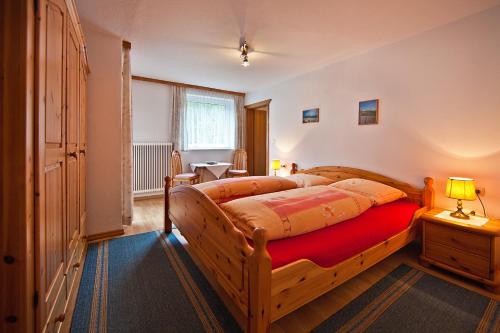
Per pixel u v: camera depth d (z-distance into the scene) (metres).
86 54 2.44
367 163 3.09
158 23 2.46
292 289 1.30
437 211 2.36
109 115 2.79
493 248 1.83
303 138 4.05
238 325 1.51
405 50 2.69
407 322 1.54
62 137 1.37
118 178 2.88
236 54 3.22
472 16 2.21
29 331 0.87
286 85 4.41
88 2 2.11
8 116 0.81
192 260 2.33
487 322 1.55
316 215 1.75
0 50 0.80
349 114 3.29
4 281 0.82
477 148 2.21
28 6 0.84
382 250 1.90
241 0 2.05
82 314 1.58
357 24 2.41
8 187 0.82
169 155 4.82
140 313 1.60
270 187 2.83
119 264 2.23
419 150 2.61
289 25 2.45
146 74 4.23
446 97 2.39
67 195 1.50
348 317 1.58
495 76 2.09
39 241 0.93
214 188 2.50
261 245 1.13
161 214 3.79
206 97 5.20
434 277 2.06
